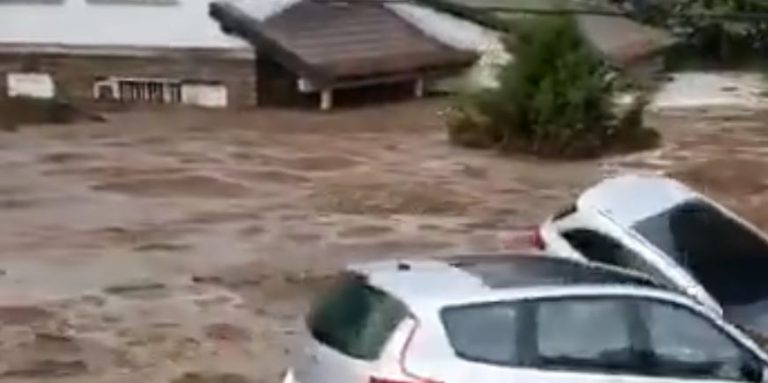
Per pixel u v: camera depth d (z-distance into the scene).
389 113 38.66
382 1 38.44
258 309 17.59
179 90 38.72
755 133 36.75
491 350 9.29
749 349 9.89
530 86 32.66
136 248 21.11
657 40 46.72
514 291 9.52
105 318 16.91
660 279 13.34
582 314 9.60
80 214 23.72
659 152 33.25
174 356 15.38
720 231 14.44
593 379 9.44
